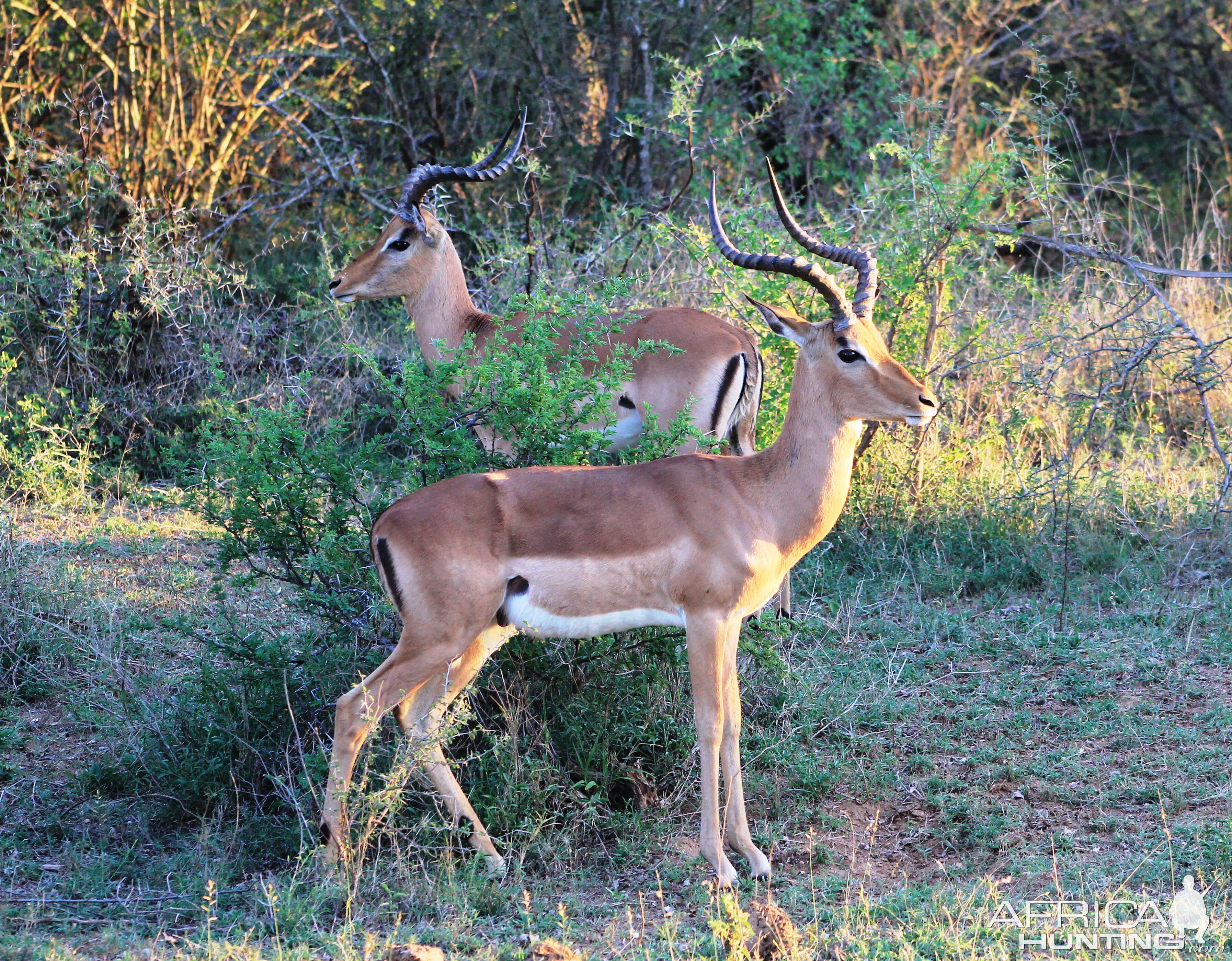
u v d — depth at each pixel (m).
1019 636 15.09
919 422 10.78
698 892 10.21
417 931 9.45
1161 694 13.55
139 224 21.20
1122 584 16.27
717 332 15.08
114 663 13.27
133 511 18.83
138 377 21.09
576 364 12.39
